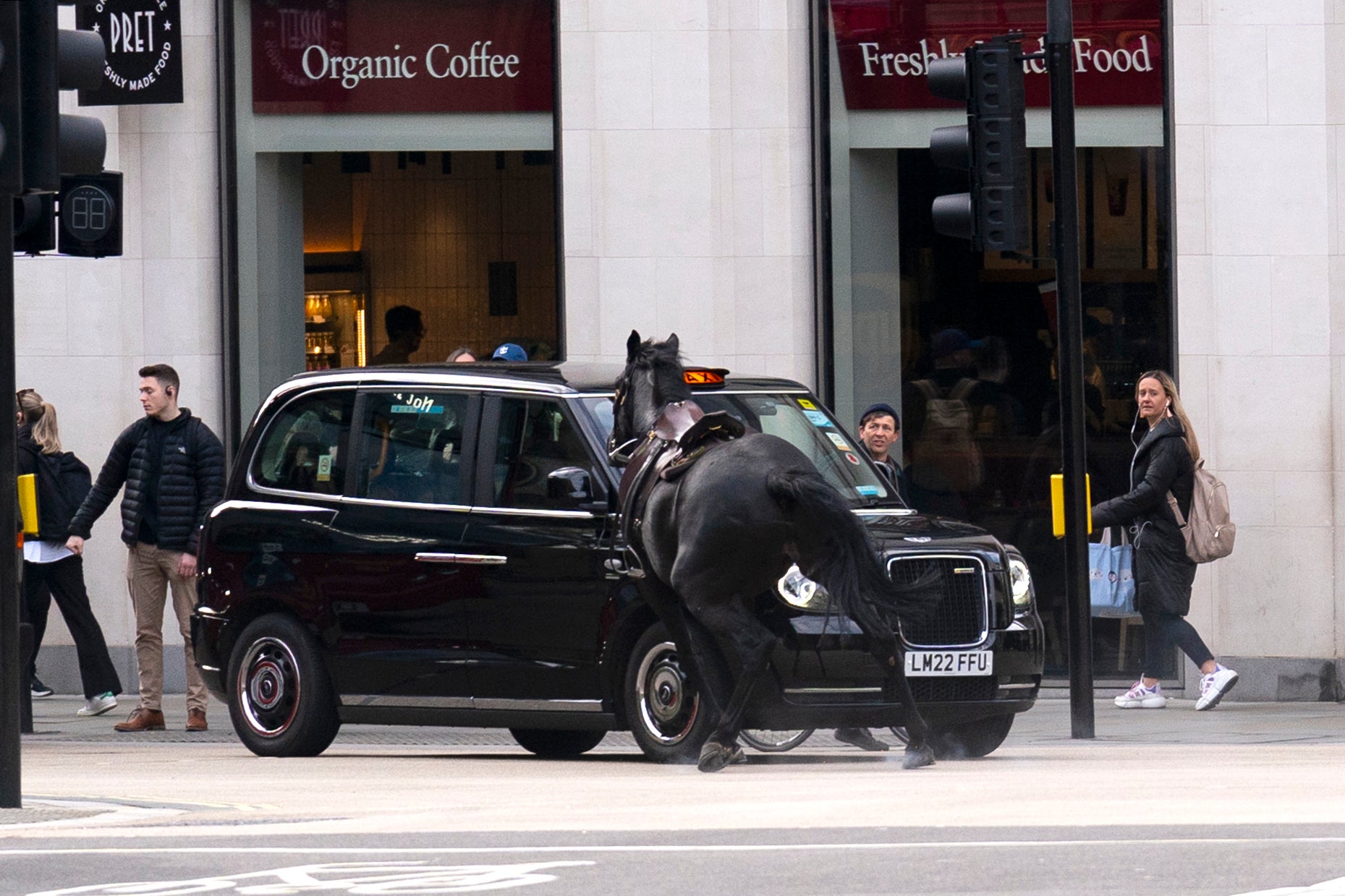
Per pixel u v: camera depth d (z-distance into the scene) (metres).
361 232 39.59
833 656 22.94
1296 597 35.84
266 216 39.72
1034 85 37.44
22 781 22.59
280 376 39.78
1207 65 36.38
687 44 37.91
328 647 26.62
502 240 39.16
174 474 32.66
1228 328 36.19
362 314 39.62
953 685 23.83
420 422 26.69
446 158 39.34
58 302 39.47
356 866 13.70
